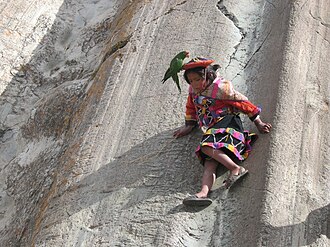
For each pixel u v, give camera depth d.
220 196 3.95
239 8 5.47
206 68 4.05
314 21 5.09
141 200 3.98
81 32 7.20
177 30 5.37
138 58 5.27
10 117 6.43
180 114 4.54
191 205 3.87
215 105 4.07
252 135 4.15
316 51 4.86
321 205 3.83
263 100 4.48
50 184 5.14
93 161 4.46
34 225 4.61
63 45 7.16
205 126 4.11
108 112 4.86
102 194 4.15
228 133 3.99
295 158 4.05
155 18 5.68
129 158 4.34
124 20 6.11
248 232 3.64
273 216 3.65
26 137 6.12
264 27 5.23
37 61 6.95
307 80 4.61
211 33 5.20
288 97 4.38
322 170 4.08
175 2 5.78
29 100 6.60
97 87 5.31
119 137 4.57
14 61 6.89
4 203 5.46
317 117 4.40
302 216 3.73
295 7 5.08
